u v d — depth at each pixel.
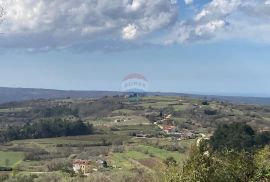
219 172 16.55
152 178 21.62
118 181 52.22
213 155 16.92
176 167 17.09
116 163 78.12
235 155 17.67
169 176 16.81
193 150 16.81
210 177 16.30
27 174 68.44
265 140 48.78
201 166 16.30
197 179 16.14
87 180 58.44
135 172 54.53
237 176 17.05
